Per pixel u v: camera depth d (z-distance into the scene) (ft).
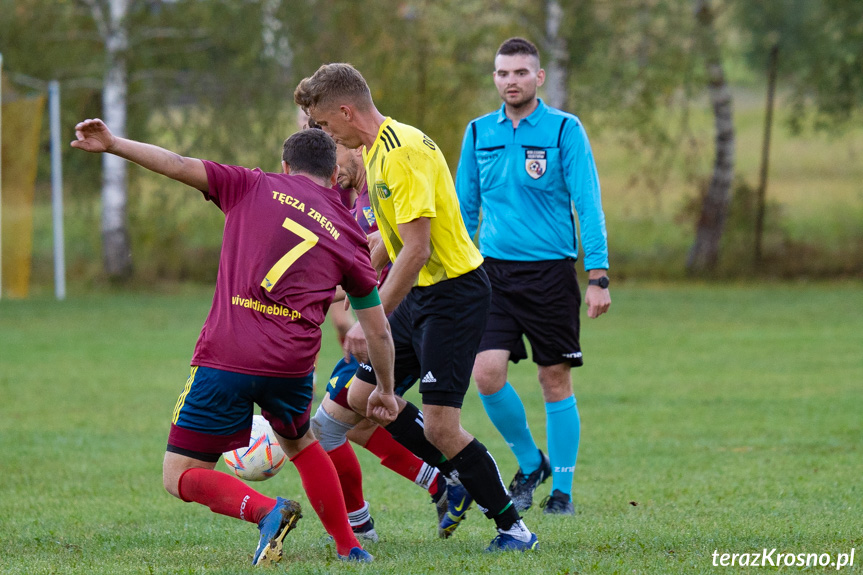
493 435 81.30
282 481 63.72
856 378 106.32
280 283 34.76
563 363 52.65
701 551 37.65
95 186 231.71
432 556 37.93
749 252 232.32
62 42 215.10
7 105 197.26
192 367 35.27
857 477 59.62
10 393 99.86
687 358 123.34
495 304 53.06
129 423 85.10
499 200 53.62
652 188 231.71
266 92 209.67
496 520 39.68
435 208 39.22
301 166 37.40
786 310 175.32
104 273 224.12
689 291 210.79
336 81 38.68
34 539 44.11
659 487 57.98
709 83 228.84
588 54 217.36
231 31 205.98
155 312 177.47
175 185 223.92
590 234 52.80
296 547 41.37
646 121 219.00
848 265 229.45
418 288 40.45
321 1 211.20
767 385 102.58
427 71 219.41
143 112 218.59
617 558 36.45
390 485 62.03
